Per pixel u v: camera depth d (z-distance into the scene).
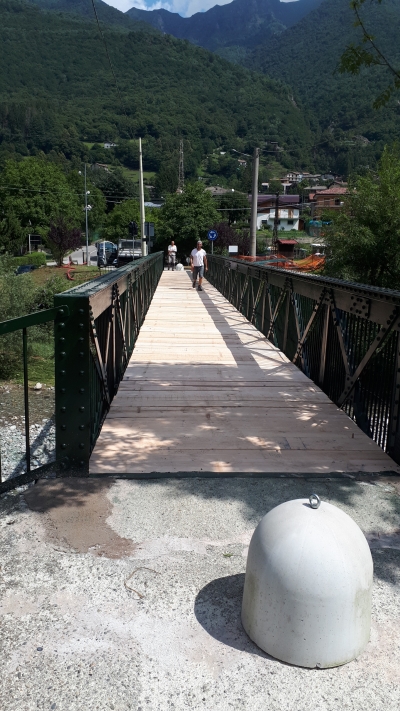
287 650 2.19
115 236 87.44
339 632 2.16
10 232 58.50
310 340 6.98
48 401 8.01
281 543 2.23
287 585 2.17
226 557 2.88
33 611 2.46
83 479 3.72
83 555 2.87
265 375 7.04
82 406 3.69
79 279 42.38
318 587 2.14
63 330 3.59
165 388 6.33
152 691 2.07
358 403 5.13
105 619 2.42
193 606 2.51
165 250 53.28
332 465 4.14
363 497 3.56
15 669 2.15
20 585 2.63
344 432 4.91
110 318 5.36
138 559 2.85
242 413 5.45
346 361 5.38
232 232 51.03
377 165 19.52
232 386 6.49
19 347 9.95
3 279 12.11
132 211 86.81
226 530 3.13
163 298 16.16
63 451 3.75
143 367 7.39
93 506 3.36
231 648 2.28
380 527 3.19
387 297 4.38
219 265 18.62
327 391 6.17
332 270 18.94
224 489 3.63
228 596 2.58
